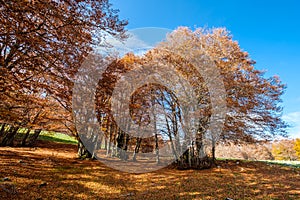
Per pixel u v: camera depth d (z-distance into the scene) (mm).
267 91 11438
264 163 14016
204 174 10352
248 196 6930
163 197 6684
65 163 11172
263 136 11820
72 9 4941
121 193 6855
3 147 15070
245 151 19609
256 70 11453
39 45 4777
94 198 6168
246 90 10516
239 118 11133
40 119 10359
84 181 7852
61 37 4934
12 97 5516
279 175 10594
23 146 17250
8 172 7570
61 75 5719
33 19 4773
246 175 10305
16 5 3965
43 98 7516
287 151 27266
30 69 5156
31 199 5398
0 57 4859
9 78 4898
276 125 11602
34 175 7770
